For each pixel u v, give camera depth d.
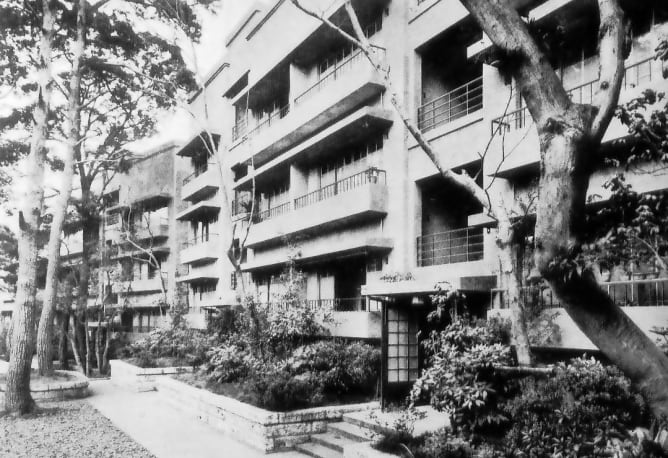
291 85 20.45
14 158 23.36
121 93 24.92
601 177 9.26
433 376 8.63
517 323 7.54
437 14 14.10
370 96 16.31
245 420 11.64
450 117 14.45
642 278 8.94
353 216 15.98
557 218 4.56
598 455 6.26
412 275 13.55
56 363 32.28
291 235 19.73
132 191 37.50
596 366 7.79
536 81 4.64
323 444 10.72
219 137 28.98
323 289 18.77
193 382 16.56
